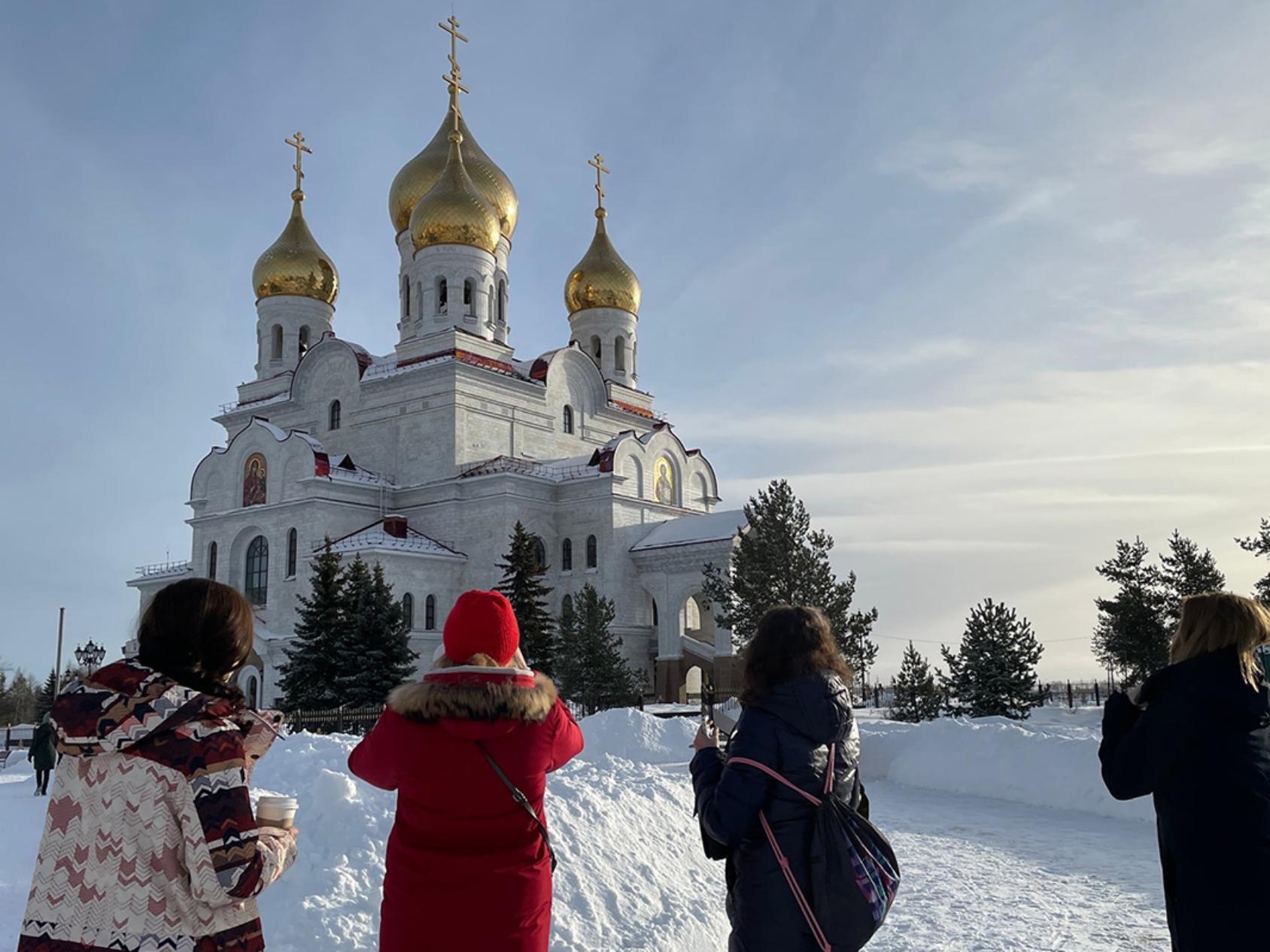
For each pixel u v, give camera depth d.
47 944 4.16
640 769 16.53
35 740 27.08
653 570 62.66
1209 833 5.65
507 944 4.99
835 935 5.25
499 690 5.11
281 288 78.19
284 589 62.69
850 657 44.31
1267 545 40.12
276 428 66.06
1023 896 12.09
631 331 81.94
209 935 4.24
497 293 73.31
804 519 46.53
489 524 62.31
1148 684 6.06
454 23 77.19
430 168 73.88
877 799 20.98
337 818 10.57
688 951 9.76
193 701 4.26
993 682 39.09
